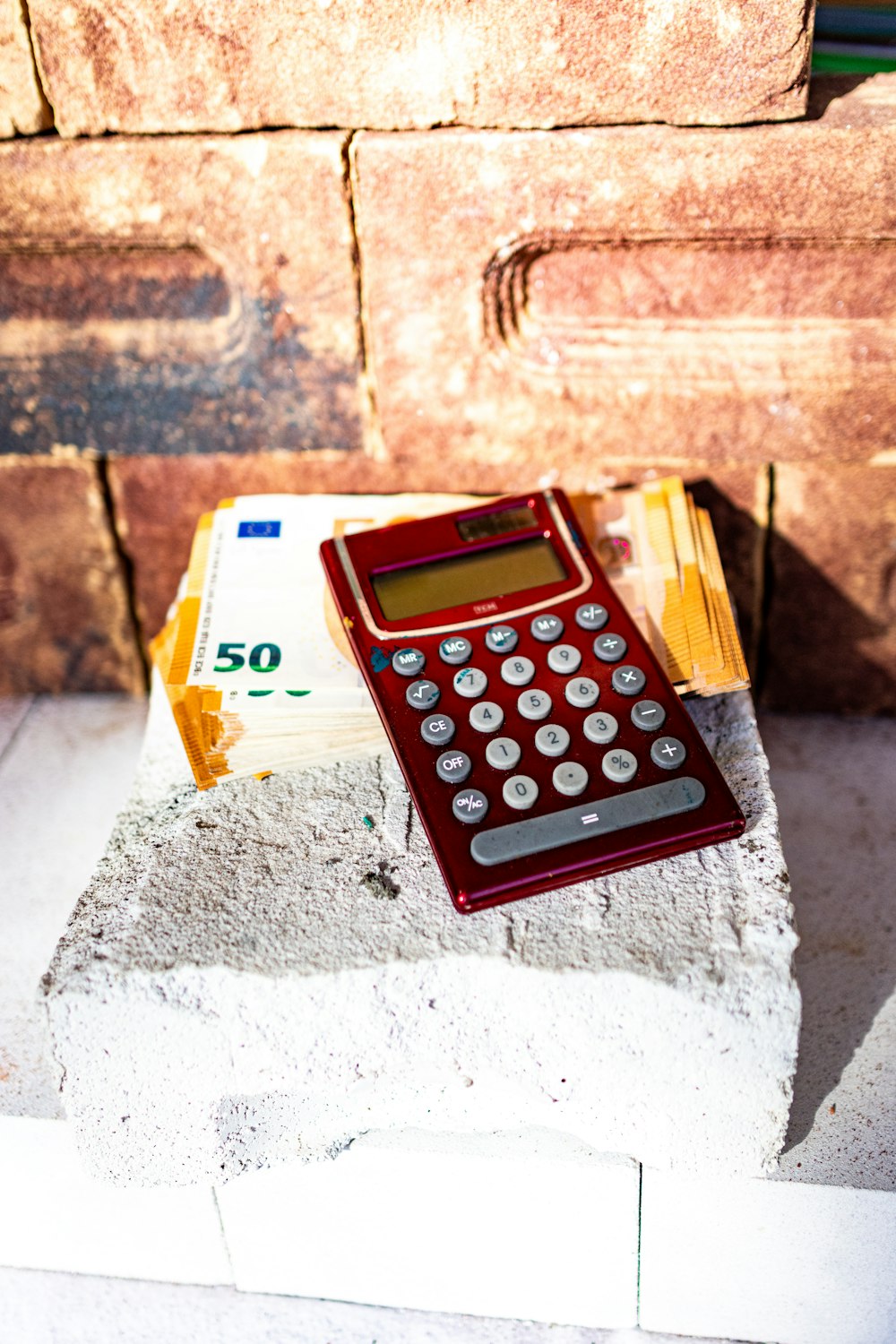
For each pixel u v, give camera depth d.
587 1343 0.60
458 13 0.59
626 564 0.64
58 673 0.76
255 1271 0.61
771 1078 0.54
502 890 0.55
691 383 0.65
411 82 0.61
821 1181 0.56
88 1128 0.57
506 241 0.63
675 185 0.61
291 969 0.55
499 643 0.59
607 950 0.55
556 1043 0.55
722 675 0.60
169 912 0.56
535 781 0.56
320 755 0.60
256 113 0.62
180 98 0.61
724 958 0.54
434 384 0.66
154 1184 0.58
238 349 0.66
